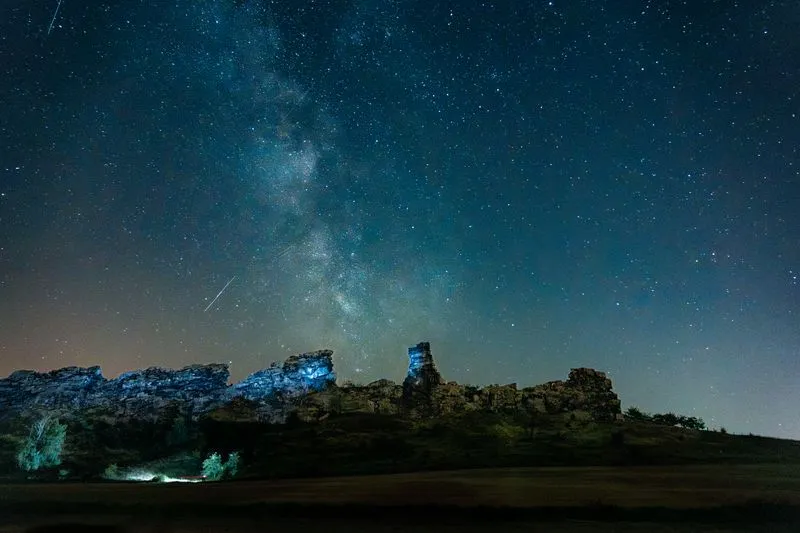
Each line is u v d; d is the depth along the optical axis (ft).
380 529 68.13
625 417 202.69
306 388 214.48
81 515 81.15
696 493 86.12
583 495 85.81
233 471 146.41
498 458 147.74
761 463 138.72
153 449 180.14
